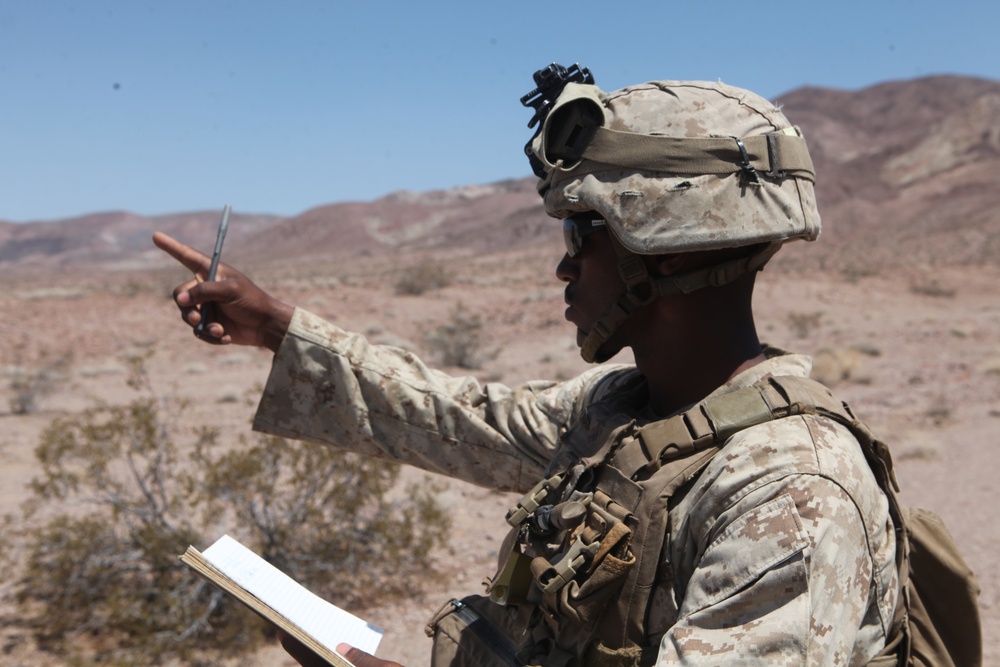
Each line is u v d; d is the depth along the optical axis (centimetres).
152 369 1705
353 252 17300
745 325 128
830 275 3844
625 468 116
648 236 117
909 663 119
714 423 112
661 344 129
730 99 121
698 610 101
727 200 116
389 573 586
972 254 5862
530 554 129
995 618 527
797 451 105
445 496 751
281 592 128
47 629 497
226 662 478
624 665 111
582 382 157
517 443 159
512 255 9119
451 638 140
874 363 1798
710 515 107
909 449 963
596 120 122
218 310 161
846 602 99
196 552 120
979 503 770
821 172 14112
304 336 159
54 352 1833
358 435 161
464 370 1800
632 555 112
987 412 1174
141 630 485
